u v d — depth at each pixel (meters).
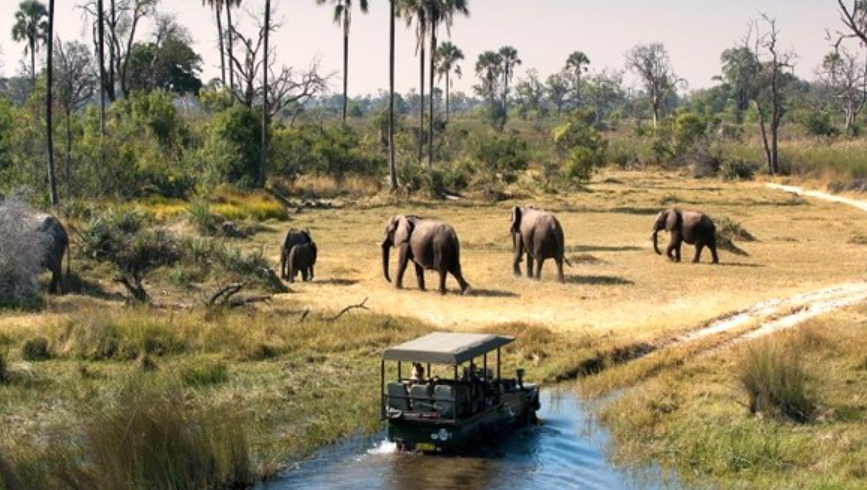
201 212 40.53
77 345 20.70
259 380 19.08
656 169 87.50
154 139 58.12
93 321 21.41
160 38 89.69
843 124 117.62
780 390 16.61
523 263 34.38
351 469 14.66
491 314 25.77
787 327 23.22
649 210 52.75
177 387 17.91
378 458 15.20
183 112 95.69
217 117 59.47
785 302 27.41
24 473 12.58
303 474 14.45
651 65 120.94
